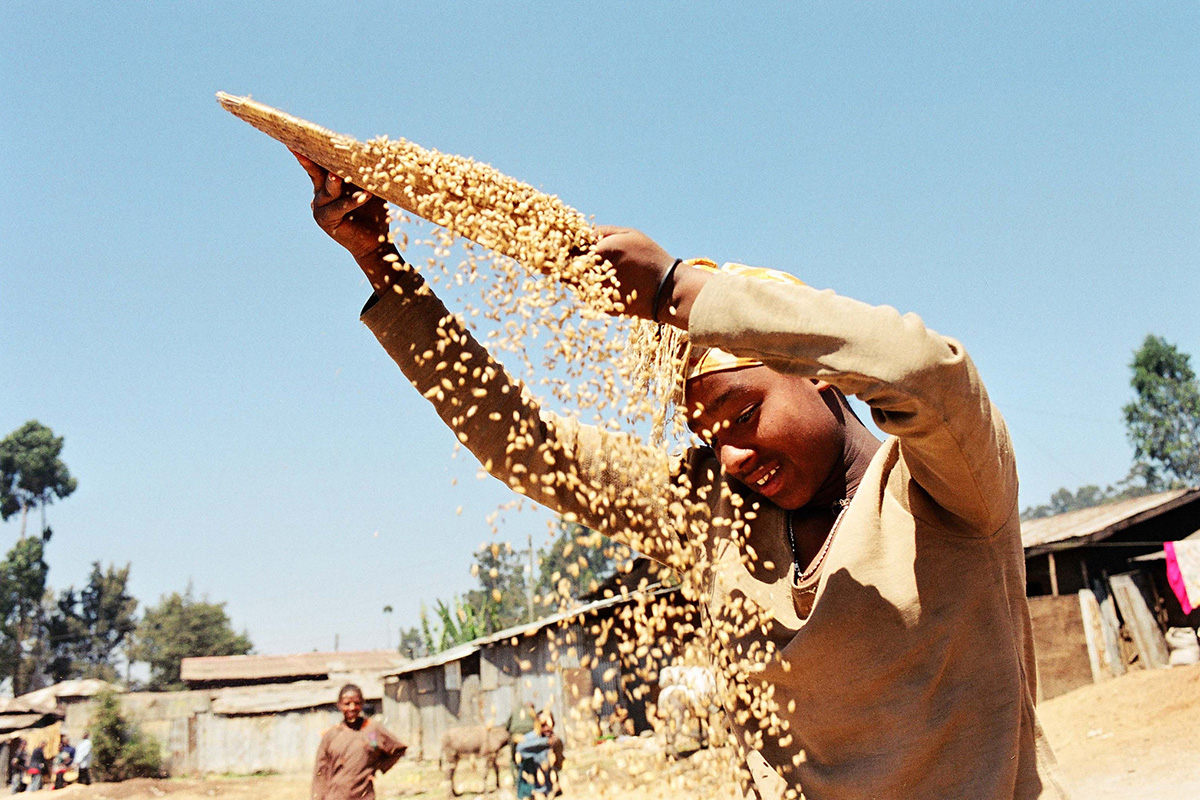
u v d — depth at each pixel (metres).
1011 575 1.73
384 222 2.08
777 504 1.91
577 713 1.69
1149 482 56.28
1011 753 1.67
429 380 2.11
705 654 1.93
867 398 1.42
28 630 67.50
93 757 26.91
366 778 7.34
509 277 1.80
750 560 1.92
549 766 1.67
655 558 2.14
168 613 73.31
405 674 23.77
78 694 32.06
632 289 1.68
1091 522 20.12
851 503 1.79
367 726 7.53
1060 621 18.22
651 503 2.09
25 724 32.34
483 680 19.31
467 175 1.77
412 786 17.61
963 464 1.48
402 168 1.78
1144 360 54.91
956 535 1.65
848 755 1.79
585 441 2.16
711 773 1.73
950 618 1.67
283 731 28.86
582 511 2.10
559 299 1.75
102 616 72.00
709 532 2.01
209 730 28.72
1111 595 18.72
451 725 21.58
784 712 1.85
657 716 1.77
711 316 1.51
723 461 1.86
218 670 39.34
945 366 1.37
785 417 1.79
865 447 1.92
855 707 1.73
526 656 18.88
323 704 29.14
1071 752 13.06
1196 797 9.30
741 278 1.51
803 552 1.94
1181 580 16.73
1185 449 53.06
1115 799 9.84
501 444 2.10
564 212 1.76
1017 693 1.70
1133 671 17.84
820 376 1.43
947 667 1.70
